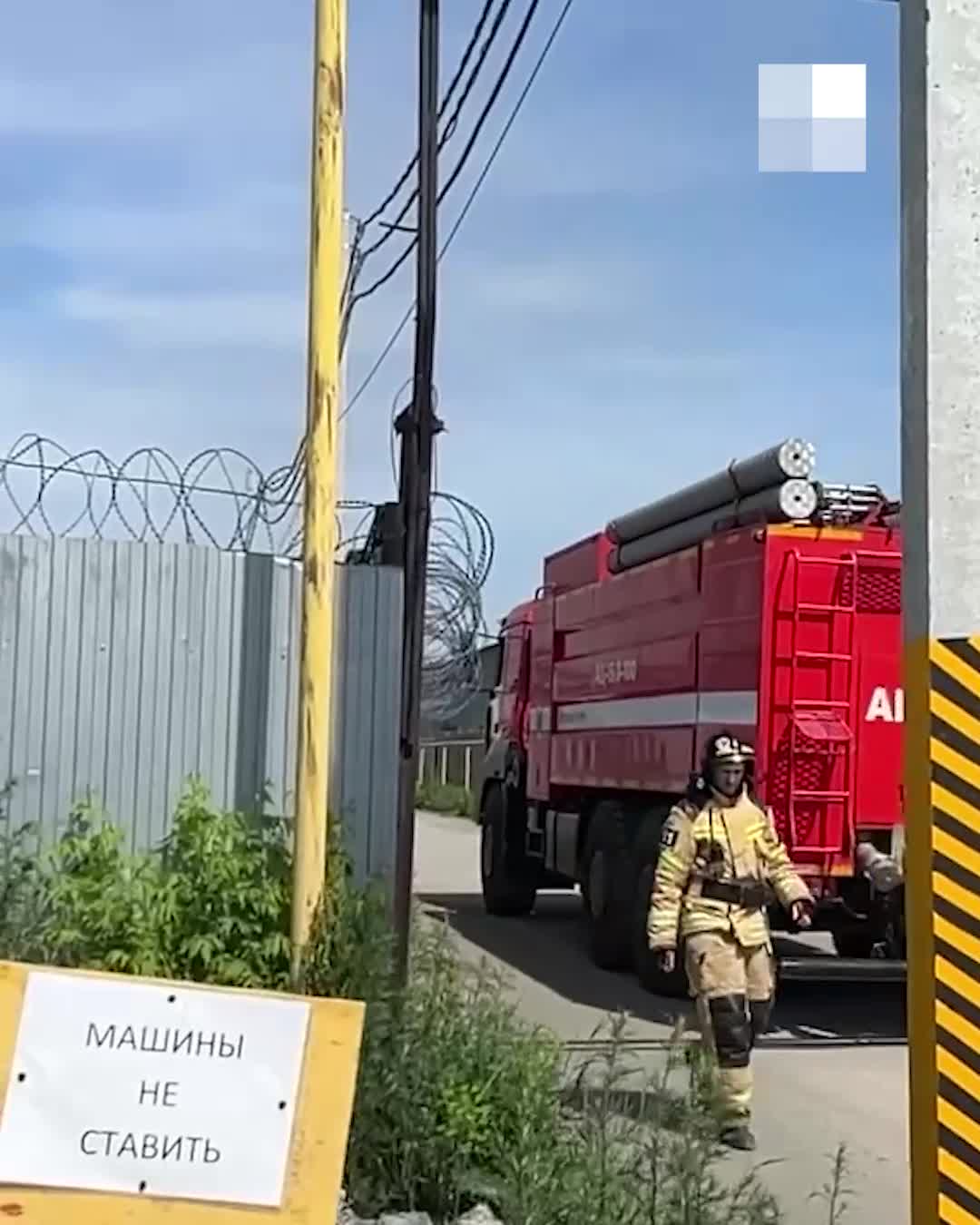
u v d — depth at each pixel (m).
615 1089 6.30
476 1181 5.29
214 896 6.09
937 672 5.04
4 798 6.96
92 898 6.11
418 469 8.36
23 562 7.39
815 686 11.06
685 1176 5.10
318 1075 3.68
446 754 46.91
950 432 5.06
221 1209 3.61
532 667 17.36
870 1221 6.67
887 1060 10.19
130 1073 3.59
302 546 6.21
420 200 8.59
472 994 6.83
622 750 13.95
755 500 11.52
